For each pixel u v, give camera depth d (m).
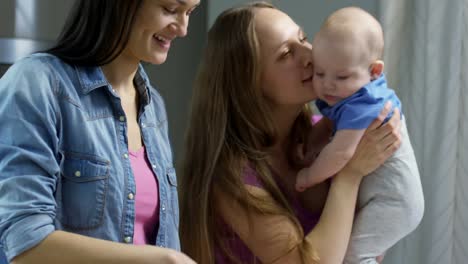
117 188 1.19
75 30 1.23
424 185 2.32
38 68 1.15
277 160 1.67
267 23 1.58
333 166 1.49
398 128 1.52
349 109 1.48
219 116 1.58
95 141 1.18
